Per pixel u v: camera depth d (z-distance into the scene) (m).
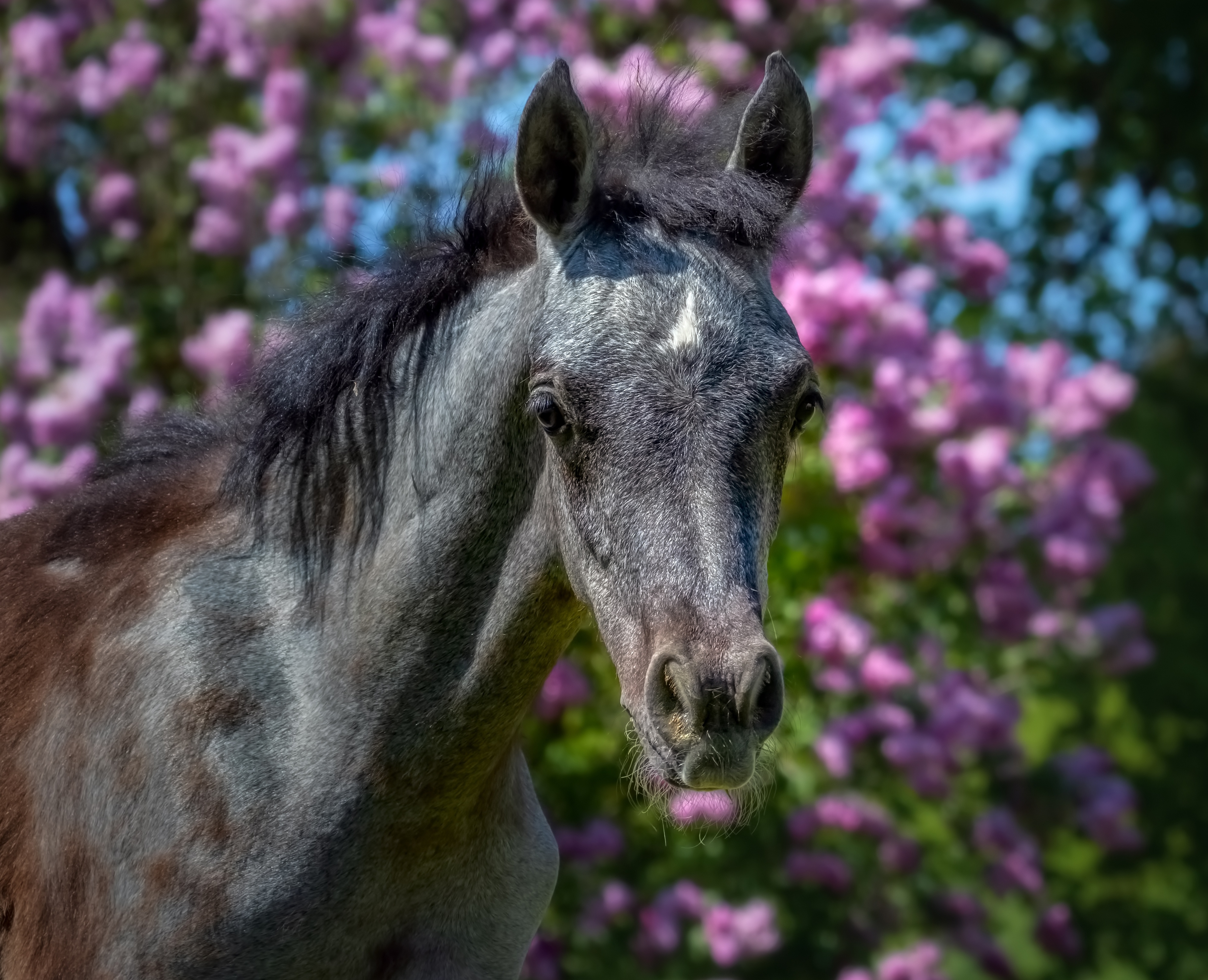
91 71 10.49
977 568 10.06
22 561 5.05
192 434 5.07
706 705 3.65
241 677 4.41
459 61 9.77
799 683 8.60
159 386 10.21
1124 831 11.10
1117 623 10.80
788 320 4.10
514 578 4.30
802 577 8.56
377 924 4.41
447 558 4.32
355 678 4.35
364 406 4.49
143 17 10.69
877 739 9.60
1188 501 16.69
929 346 9.23
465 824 4.46
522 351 4.16
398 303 4.52
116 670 4.52
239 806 4.30
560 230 4.13
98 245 11.08
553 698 8.43
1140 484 10.55
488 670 4.34
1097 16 16.98
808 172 4.56
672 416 3.80
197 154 10.45
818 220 8.13
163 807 4.35
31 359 9.65
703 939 9.20
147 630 4.53
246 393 4.90
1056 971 13.32
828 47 11.08
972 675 10.02
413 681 4.33
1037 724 15.88
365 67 9.99
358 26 10.06
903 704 9.66
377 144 10.17
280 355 4.66
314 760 4.33
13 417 9.66
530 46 10.05
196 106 10.73
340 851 4.30
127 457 5.12
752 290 4.02
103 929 4.42
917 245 10.05
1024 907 11.74
